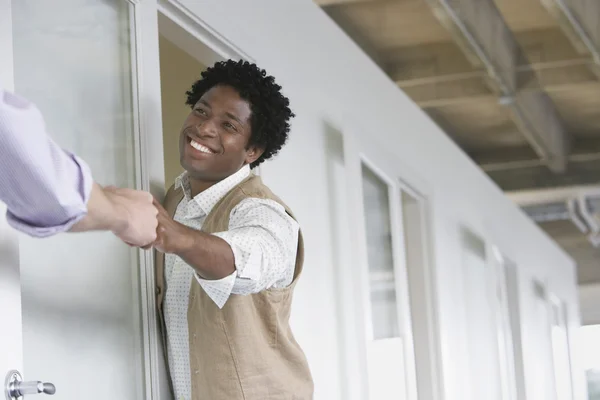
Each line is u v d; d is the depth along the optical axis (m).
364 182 4.73
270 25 3.99
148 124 2.90
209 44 3.48
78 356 2.46
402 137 5.64
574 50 8.07
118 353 2.62
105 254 2.63
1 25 2.19
